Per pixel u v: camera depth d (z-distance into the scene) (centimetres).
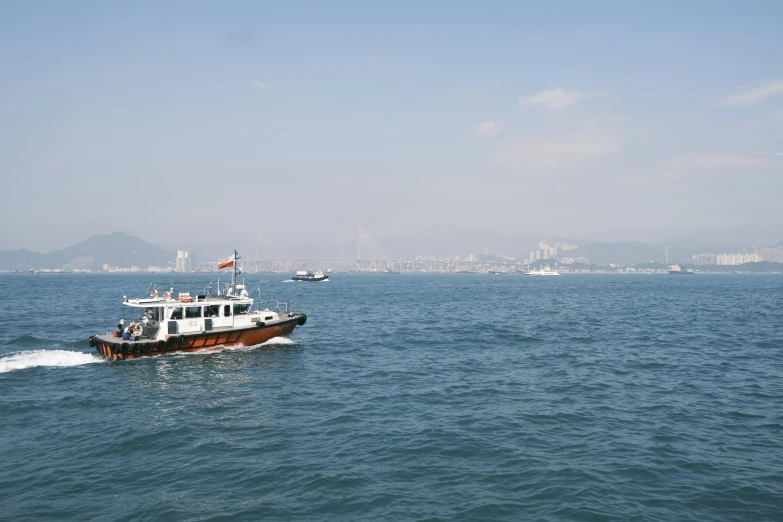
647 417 2645
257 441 2330
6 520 1652
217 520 1659
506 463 2077
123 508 1734
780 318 7188
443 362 4075
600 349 4616
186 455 2172
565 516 1677
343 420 2619
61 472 2011
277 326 4575
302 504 1758
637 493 1825
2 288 16550
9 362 3866
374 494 1822
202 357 4081
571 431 2441
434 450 2209
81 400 2978
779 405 2852
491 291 15500
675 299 11425
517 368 3834
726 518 1664
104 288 16738
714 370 3741
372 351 4562
